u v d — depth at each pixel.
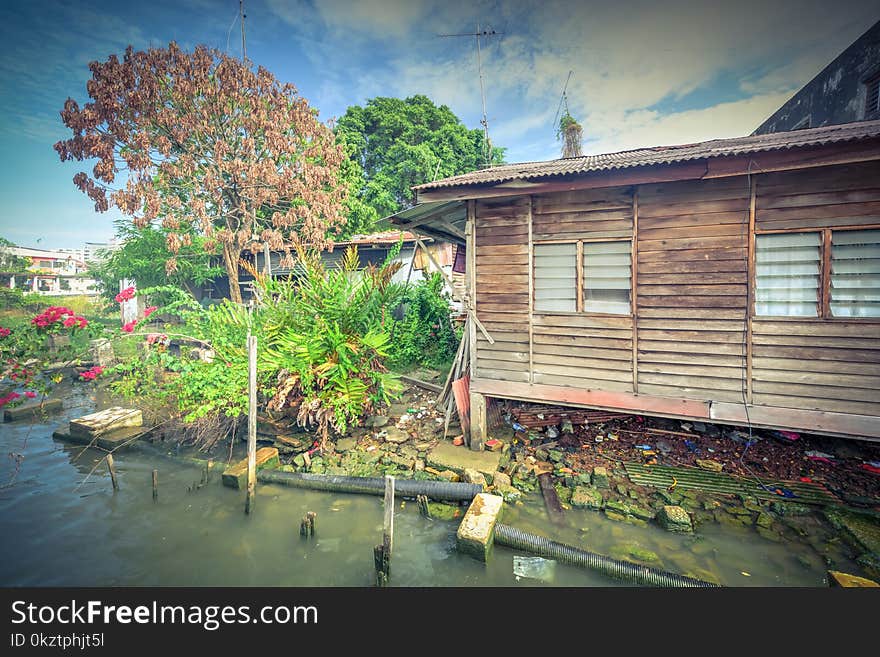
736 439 5.57
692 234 4.65
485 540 3.78
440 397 7.30
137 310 14.85
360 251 13.93
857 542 3.71
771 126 12.54
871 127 5.11
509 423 6.49
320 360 5.94
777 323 4.36
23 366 7.46
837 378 4.17
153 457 6.16
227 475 5.31
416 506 4.79
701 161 4.09
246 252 16.34
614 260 5.08
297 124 13.26
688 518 4.05
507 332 5.70
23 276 24.02
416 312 11.14
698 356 4.71
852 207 4.03
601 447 5.74
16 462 6.02
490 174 6.02
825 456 5.04
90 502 4.98
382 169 22.50
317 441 6.32
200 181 12.77
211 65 12.30
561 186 4.73
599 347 5.19
